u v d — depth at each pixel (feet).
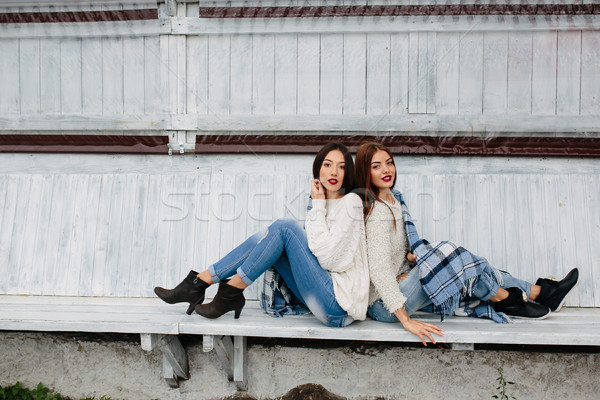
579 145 9.24
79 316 7.50
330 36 9.36
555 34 9.20
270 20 9.34
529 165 9.36
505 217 9.00
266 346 8.50
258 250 7.00
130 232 9.20
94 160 9.63
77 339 8.75
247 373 8.54
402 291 7.13
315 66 9.40
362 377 8.44
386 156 7.31
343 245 6.78
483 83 9.27
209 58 9.46
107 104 9.56
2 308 8.04
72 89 9.59
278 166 9.53
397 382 8.40
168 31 9.36
